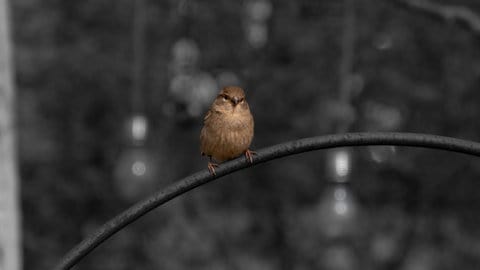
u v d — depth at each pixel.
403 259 18.31
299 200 18.61
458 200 18.59
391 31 17.03
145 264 17.73
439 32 17.03
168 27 16.25
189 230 18.08
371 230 17.97
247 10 16.12
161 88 16.55
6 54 9.19
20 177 17.48
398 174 18.19
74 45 17.44
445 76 17.44
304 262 17.97
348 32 10.40
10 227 9.12
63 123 17.67
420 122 17.48
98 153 17.78
